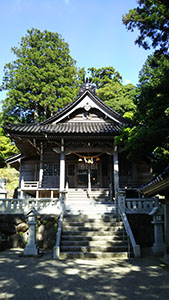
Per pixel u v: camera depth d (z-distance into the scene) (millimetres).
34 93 33688
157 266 7234
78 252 8609
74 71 36406
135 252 8594
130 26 9031
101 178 17469
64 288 5215
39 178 16484
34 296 4742
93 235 9977
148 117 9445
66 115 16969
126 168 17469
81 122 17562
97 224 10719
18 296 4742
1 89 33938
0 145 30156
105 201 15391
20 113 34031
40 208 11648
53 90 31719
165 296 4746
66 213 11781
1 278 5938
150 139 8016
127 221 10445
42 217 11344
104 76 39156
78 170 17688
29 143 16250
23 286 5336
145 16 8406
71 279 5863
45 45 36531
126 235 9867
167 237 8062
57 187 16969
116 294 4859
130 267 7113
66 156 17812
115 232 10023
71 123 17359
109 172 17547
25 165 18484
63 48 38000
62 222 10703
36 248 8859
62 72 34375
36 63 34594
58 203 11914
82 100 17469
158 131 7953
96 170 17734
